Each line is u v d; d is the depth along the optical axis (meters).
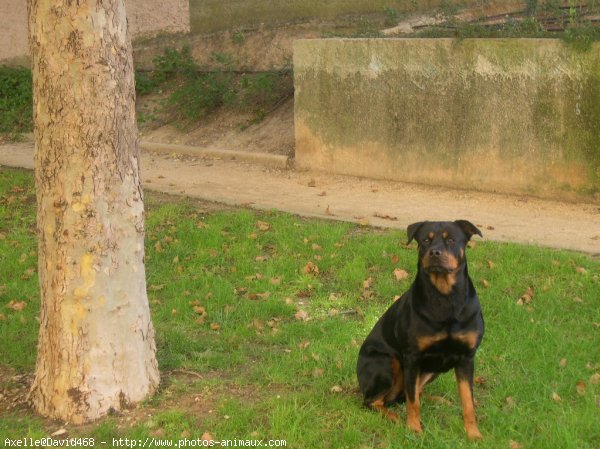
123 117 4.52
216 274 6.51
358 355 4.89
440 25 9.05
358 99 8.94
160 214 7.58
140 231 4.66
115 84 4.47
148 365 4.77
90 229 4.46
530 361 5.08
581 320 5.54
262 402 4.69
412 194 8.37
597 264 6.21
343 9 11.76
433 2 11.09
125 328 4.62
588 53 7.51
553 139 7.82
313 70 9.17
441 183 8.57
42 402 4.63
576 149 7.73
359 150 9.05
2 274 6.58
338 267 6.49
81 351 4.54
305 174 9.34
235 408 4.62
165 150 10.62
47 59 4.41
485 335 5.37
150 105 11.86
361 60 8.83
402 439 4.33
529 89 7.85
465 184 8.41
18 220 7.70
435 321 4.25
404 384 4.47
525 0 9.34
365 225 7.31
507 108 8.00
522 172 8.04
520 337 5.34
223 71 11.63
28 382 5.00
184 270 6.57
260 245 6.92
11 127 11.91
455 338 4.27
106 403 4.59
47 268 4.54
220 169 9.66
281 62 11.39
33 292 6.24
